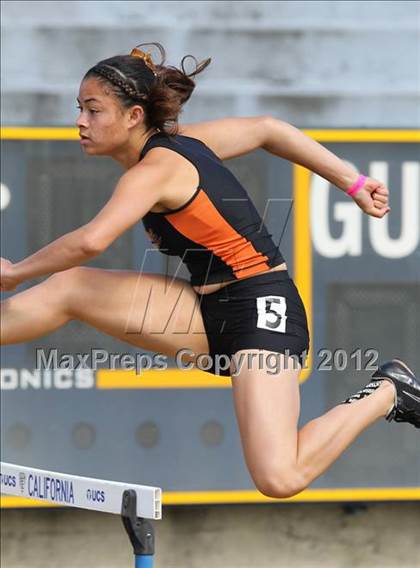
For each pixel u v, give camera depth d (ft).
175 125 35.86
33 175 51.39
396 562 56.03
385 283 53.11
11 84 51.16
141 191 33.35
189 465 52.24
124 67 34.81
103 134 34.96
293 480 34.73
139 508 32.96
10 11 51.19
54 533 54.95
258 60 52.03
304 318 37.06
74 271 36.04
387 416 37.22
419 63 52.85
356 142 52.37
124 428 51.98
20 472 38.58
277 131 37.93
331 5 52.39
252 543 55.42
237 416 35.58
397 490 53.47
